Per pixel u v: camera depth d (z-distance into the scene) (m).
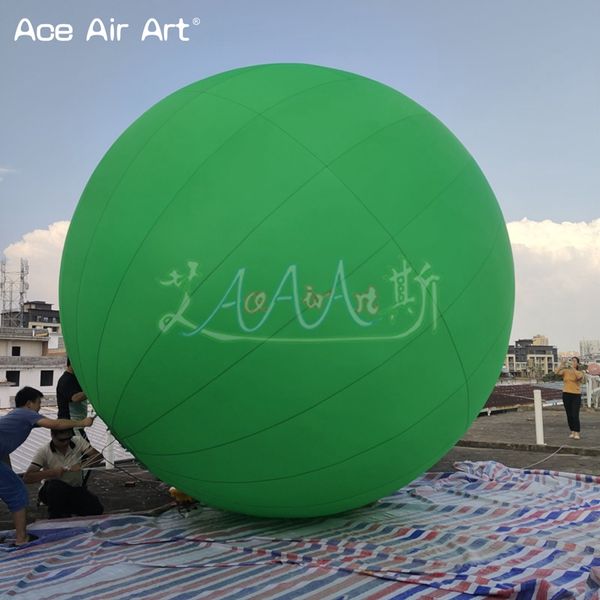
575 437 10.31
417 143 4.15
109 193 4.14
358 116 4.04
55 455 5.51
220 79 4.49
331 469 3.94
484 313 4.15
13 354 49.81
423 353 3.80
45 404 38.50
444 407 4.05
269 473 3.94
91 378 4.21
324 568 3.84
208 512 5.27
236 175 3.71
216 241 3.62
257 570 3.89
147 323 3.74
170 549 4.38
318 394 3.64
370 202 3.71
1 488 4.54
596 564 3.90
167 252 3.70
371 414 3.77
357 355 3.62
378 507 5.45
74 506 5.48
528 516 5.19
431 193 3.96
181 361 3.67
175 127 4.10
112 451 8.34
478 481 6.66
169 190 3.81
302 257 3.57
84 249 4.18
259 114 3.96
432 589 3.51
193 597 3.51
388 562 3.96
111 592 3.60
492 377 4.52
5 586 3.73
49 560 4.19
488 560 4.02
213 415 3.72
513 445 9.71
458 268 3.95
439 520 5.06
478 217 4.27
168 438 3.95
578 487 6.37
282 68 4.54
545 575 3.69
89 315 4.04
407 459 4.16
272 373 3.60
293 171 3.69
